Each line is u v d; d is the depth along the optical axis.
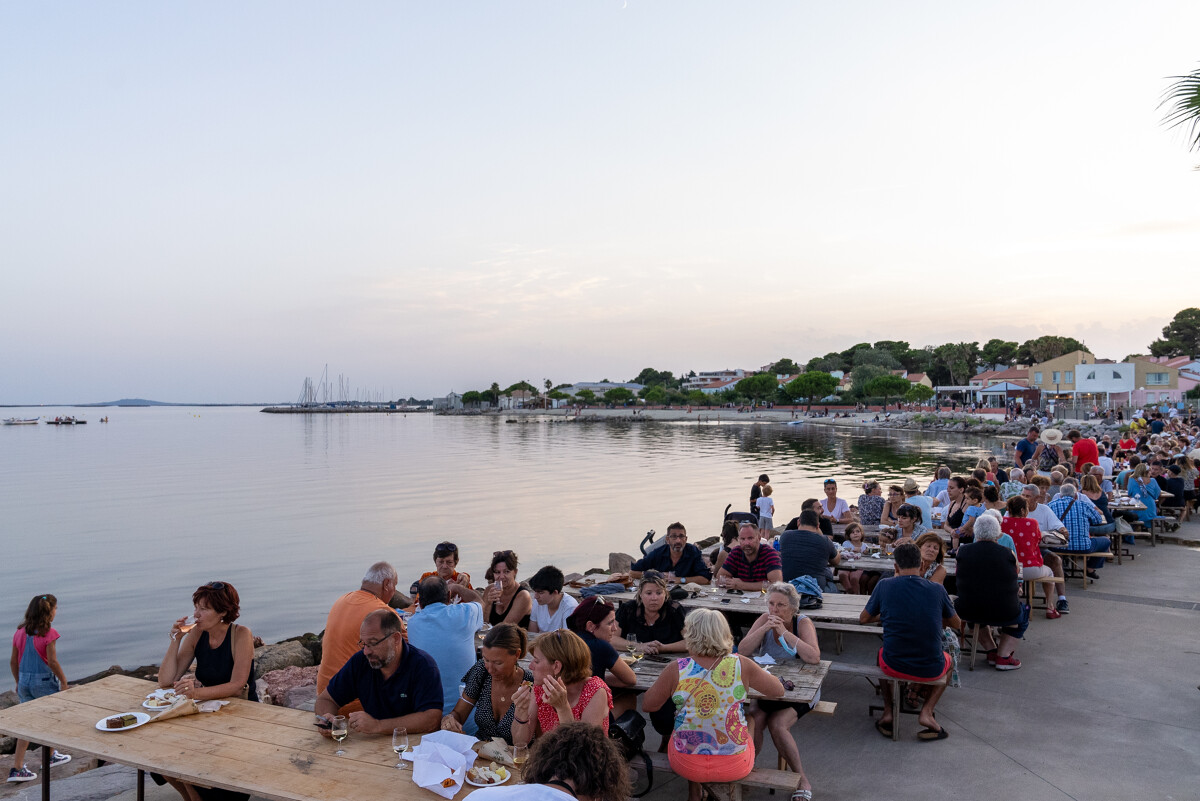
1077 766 5.35
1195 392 63.31
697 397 163.50
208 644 4.81
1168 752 5.55
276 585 16.75
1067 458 18.48
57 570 18.34
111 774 5.72
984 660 7.68
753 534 7.45
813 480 36.34
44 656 6.58
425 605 5.33
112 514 27.55
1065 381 79.81
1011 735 5.89
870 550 9.54
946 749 5.68
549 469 45.72
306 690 8.02
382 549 20.78
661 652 5.80
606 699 4.16
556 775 2.32
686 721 4.41
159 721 4.24
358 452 64.31
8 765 6.25
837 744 5.83
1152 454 16.47
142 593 16.06
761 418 125.38
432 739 3.91
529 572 18.06
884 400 116.75
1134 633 8.39
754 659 5.70
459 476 41.66
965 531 9.89
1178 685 6.86
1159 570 11.33
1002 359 132.12
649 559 8.33
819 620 6.57
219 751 3.85
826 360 173.50
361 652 4.37
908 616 5.79
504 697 4.53
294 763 3.72
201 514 27.36
